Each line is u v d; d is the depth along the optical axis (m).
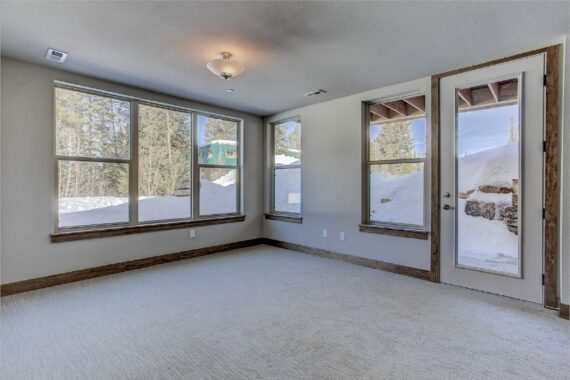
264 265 4.05
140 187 3.96
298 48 2.70
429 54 2.82
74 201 3.43
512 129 2.89
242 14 2.16
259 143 5.40
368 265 3.96
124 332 2.24
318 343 2.09
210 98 4.27
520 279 2.82
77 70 3.24
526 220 2.78
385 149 3.91
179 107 4.29
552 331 2.24
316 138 4.59
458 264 3.21
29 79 3.06
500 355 1.93
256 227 5.38
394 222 3.82
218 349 2.01
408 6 2.05
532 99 2.74
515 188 2.87
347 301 2.83
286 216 5.04
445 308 2.66
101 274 3.55
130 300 2.84
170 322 2.40
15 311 2.58
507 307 2.67
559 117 2.60
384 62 3.00
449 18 2.19
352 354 1.95
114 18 2.22
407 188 3.69
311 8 2.08
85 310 2.61
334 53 2.80
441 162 3.32
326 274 3.65
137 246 3.87
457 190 3.22
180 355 1.94
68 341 2.11
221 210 4.92
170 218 4.27
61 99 3.32
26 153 3.05
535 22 2.25
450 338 2.14
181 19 2.23
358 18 2.20
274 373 1.76
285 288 3.17
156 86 3.75
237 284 3.29
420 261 3.49
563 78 2.57
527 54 2.75
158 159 4.14
